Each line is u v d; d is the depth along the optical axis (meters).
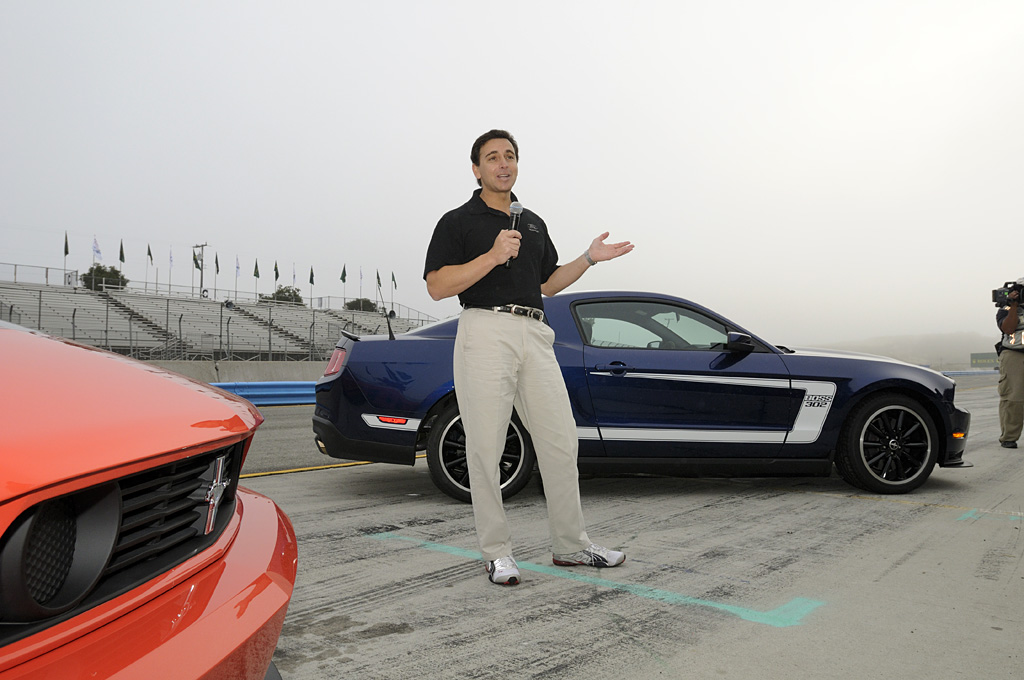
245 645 1.01
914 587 2.49
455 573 2.64
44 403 0.94
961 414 4.21
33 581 0.80
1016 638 2.03
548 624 2.12
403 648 1.94
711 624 2.13
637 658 1.88
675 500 4.03
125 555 0.95
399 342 3.99
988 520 3.52
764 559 2.83
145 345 27.62
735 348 3.97
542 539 3.17
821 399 4.04
